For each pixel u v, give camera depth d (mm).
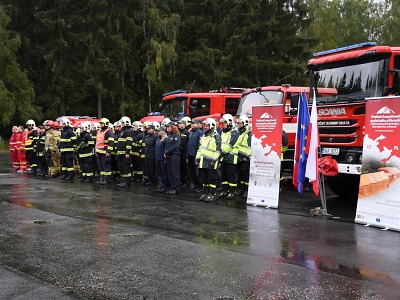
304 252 6598
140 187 14164
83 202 11094
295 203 11039
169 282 5383
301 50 35938
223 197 11805
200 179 11945
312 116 9203
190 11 37156
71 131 16141
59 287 5262
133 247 6879
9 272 5785
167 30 34781
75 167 18328
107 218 9078
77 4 37469
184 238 7406
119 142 14336
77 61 36312
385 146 8047
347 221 8758
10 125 37000
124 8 36625
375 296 4910
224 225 8406
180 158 12844
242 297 4902
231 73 34531
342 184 11625
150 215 9398
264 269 5820
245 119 11438
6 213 9578
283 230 7992
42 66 37906
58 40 35094
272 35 35281
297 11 36750
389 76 9492
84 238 7434
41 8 37188
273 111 10180
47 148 17031
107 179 15047
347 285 5250
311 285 5246
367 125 8344
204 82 35281
